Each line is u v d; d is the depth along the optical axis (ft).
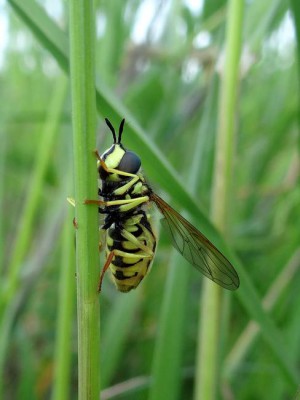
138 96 0.31
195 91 0.29
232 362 0.23
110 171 0.15
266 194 0.32
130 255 0.16
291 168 0.32
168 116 0.29
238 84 0.16
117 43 0.27
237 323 0.30
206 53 0.28
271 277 0.30
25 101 0.36
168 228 0.17
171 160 0.32
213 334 0.16
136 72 0.29
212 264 0.15
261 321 0.17
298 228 0.29
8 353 0.27
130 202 0.15
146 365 0.27
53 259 0.29
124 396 0.25
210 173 0.23
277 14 0.21
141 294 0.28
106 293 0.29
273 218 0.33
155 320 0.29
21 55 0.36
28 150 0.37
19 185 0.35
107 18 0.26
